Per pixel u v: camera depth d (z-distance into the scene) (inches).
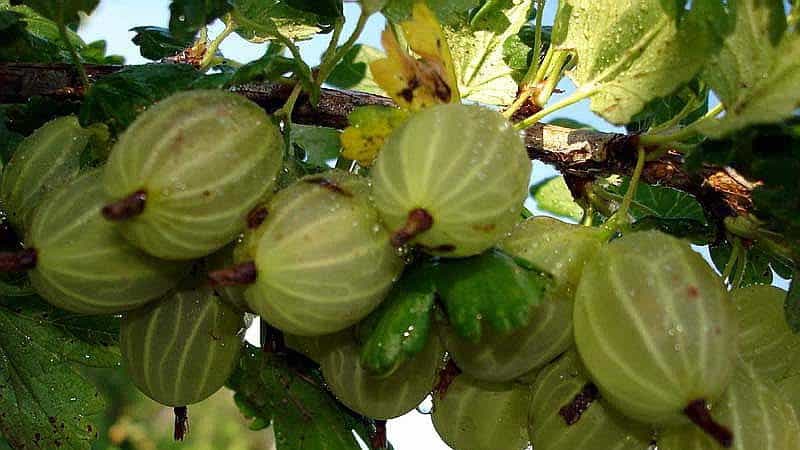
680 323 3.6
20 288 4.8
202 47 5.7
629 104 4.3
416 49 4.2
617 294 3.7
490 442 4.4
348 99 4.8
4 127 4.7
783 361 4.2
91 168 4.1
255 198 3.7
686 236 4.5
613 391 3.7
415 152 3.5
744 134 3.9
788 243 4.1
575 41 4.5
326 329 3.7
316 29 5.8
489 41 5.6
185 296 4.2
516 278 3.7
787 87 3.8
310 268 3.5
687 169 4.0
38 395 5.4
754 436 3.8
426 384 4.2
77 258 3.8
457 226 3.5
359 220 3.6
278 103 4.8
